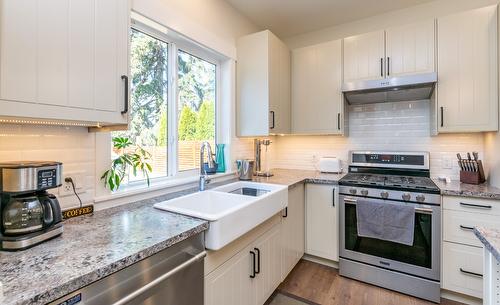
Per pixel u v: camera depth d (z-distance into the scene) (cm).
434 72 206
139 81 171
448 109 205
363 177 241
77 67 98
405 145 254
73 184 123
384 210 202
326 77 259
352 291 204
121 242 90
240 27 255
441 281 188
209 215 118
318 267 243
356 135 278
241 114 247
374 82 223
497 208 170
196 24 198
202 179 183
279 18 269
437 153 239
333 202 232
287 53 273
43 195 94
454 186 198
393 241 200
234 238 125
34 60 85
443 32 207
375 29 266
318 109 263
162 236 96
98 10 106
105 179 138
